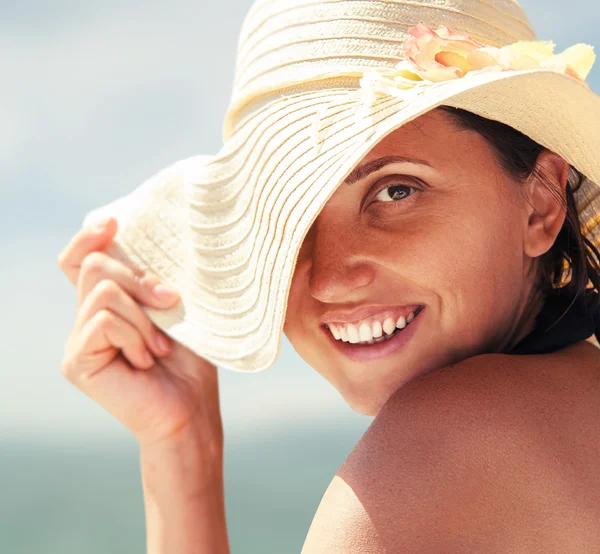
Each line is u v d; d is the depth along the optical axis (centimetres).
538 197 140
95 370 152
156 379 152
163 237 154
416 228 132
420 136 130
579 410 114
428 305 135
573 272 145
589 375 121
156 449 152
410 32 122
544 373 119
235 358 136
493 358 123
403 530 108
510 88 118
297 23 136
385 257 132
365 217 134
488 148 133
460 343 137
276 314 126
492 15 140
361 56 131
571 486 107
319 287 135
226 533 154
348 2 134
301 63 134
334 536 112
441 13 134
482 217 132
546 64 126
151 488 153
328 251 135
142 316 150
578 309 140
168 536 150
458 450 110
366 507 111
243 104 145
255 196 134
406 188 133
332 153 120
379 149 129
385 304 136
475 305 134
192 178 153
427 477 110
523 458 108
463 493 108
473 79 111
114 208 161
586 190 152
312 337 147
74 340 154
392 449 114
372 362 141
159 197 157
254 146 138
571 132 126
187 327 146
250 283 135
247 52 146
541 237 141
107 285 151
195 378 154
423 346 138
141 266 153
